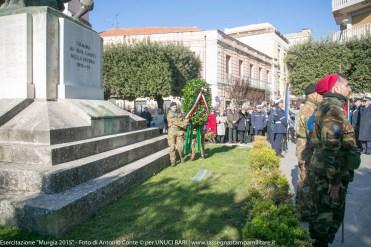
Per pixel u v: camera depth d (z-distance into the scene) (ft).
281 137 34.47
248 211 13.14
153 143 26.50
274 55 164.76
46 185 14.02
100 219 13.91
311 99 15.14
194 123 29.22
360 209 16.14
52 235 11.97
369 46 56.34
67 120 19.81
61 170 14.62
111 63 82.79
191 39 111.14
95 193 14.64
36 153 15.89
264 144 26.43
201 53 109.70
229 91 114.42
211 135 49.37
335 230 10.23
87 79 25.26
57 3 25.44
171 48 85.15
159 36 114.32
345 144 9.78
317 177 10.19
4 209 12.73
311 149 13.91
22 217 12.39
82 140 19.52
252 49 139.23
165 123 63.05
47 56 21.06
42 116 18.63
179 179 21.49
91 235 12.22
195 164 27.43
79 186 15.30
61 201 12.89
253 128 50.85
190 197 17.16
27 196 13.58
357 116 39.17
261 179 14.71
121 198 16.94
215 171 24.23
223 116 50.60
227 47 116.26
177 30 128.16
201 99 28.71
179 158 30.07
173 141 26.30
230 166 26.43
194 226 13.20
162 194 17.72
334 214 10.06
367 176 24.03
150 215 14.39
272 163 18.62
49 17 21.26
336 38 66.90
